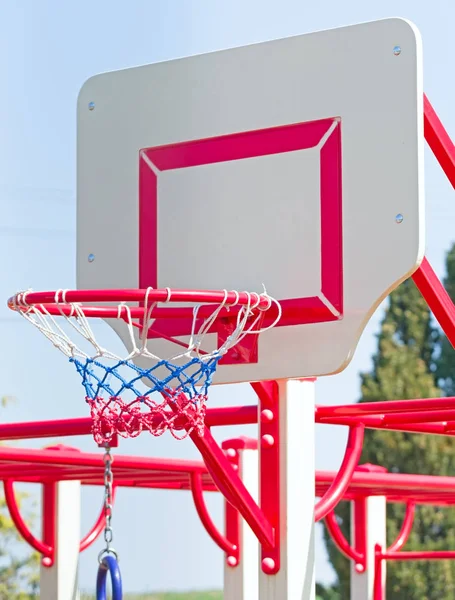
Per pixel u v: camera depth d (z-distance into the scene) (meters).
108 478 4.25
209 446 4.48
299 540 4.65
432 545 15.74
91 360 4.28
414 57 4.27
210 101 4.68
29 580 13.99
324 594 17.98
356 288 4.29
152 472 6.10
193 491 6.14
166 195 4.73
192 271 4.62
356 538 7.42
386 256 4.25
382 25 4.34
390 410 5.04
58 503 6.73
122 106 4.88
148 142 4.80
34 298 4.20
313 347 4.35
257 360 4.45
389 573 15.69
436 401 4.96
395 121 4.28
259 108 4.57
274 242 4.47
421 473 16.23
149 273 4.71
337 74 4.41
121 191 4.83
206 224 4.62
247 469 6.38
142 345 4.29
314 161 4.43
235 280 4.52
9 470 6.04
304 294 4.38
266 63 4.57
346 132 4.38
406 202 4.23
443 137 4.42
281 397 4.72
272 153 4.52
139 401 4.26
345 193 4.35
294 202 4.45
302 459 4.71
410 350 17.73
